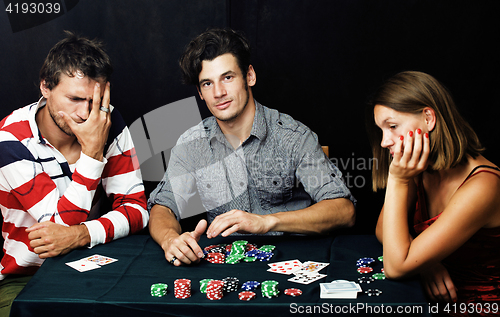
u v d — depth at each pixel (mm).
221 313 1190
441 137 1413
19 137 1877
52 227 1669
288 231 1745
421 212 1685
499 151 3154
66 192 1851
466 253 1505
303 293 1249
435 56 3100
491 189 1379
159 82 3166
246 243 1640
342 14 3094
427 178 1637
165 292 1269
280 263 1504
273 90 3250
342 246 1673
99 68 1834
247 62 1992
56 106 1840
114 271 1477
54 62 1796
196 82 2002
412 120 1405
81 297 1259
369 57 3150
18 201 1931
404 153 1372
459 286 1548
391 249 1359
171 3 3041
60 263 1567
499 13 2980
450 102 1432
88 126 1831
